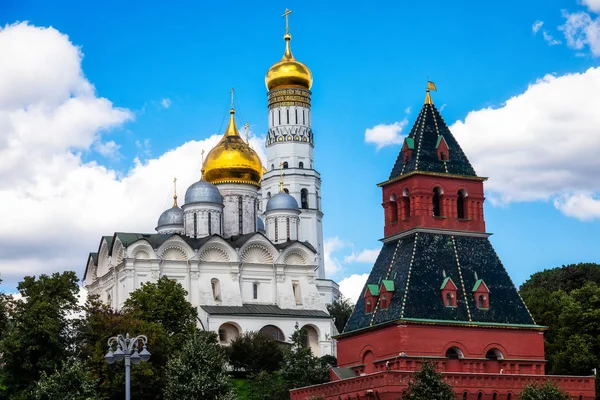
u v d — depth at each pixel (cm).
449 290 11338
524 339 11469
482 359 11188
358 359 11619
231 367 18312
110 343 9956
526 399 10531
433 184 11856
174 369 12950
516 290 11719
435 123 12325
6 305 15775
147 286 18138
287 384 15138
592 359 13225
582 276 18000
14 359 14512
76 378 12519
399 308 11162
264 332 19925
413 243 11612
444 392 10069
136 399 14525
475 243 11869
